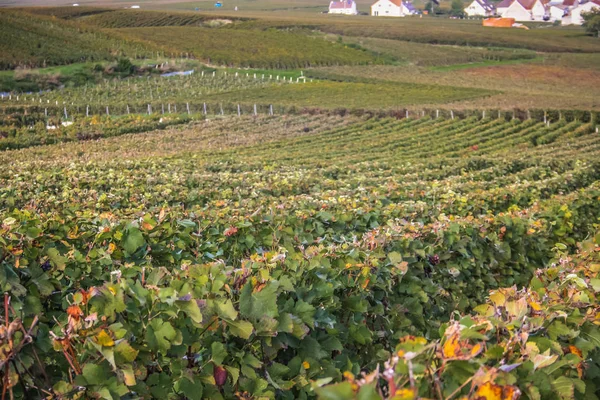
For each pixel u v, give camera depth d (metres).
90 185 21.08
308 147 46.34
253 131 53.69
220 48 115.75
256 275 5.91
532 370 4.27
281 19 174.00
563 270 7.59
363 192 18.98
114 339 4.60
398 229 9.34
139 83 88.69
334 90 82.56
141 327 5.05
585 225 15.15
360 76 101.38
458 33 157.38
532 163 33.09
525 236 11.87
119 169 28.02
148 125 54.94
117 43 111.31
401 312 7.95
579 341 5.39
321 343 6.10
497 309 4.90
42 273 5.66
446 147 46.19
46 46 101.25
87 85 86.69
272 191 21.69
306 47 123.38
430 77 105.25
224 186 21.89
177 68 99.06
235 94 79.19
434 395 3.80
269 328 5.31
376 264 7.61
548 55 135.38
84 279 6.34
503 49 140.62
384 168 32.84
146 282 5.76
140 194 18.03
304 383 5.56
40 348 4.71
